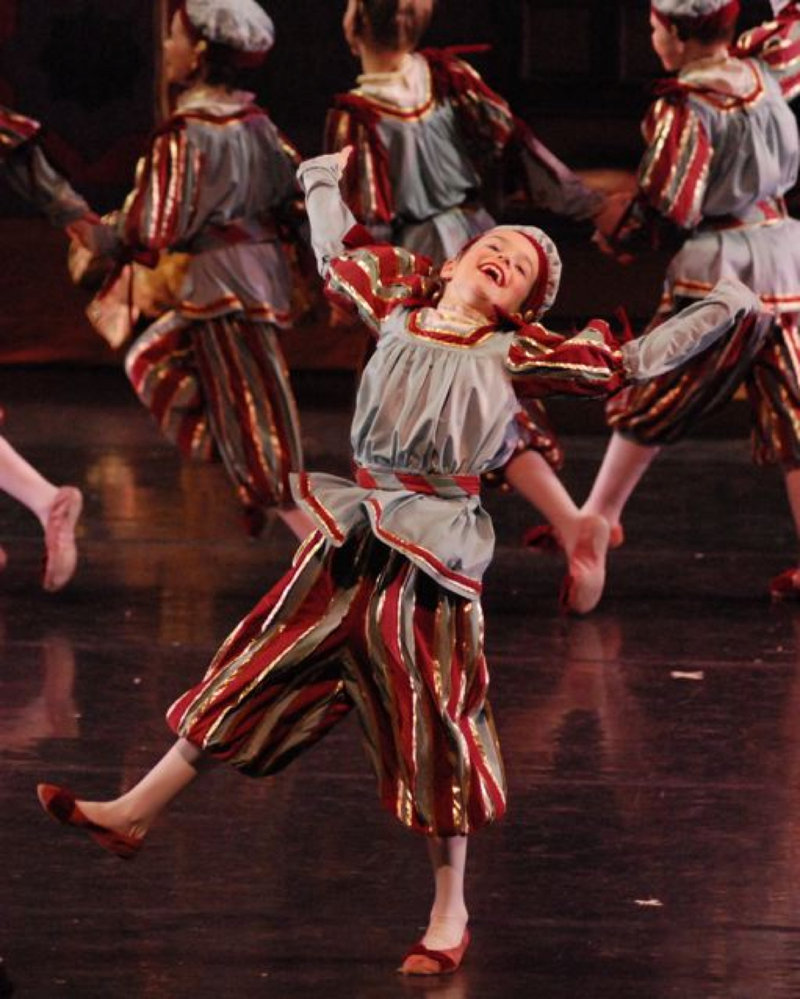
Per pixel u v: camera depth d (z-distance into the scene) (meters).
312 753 16.53
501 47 38.91
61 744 16.70
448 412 12.10
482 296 12.36
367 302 12.66
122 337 23.12
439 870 12.27
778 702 18.34
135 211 21.81
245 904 13.23
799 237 22.14
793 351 21.98
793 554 25.27
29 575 23.41
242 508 25.17
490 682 18.92
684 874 13.92
